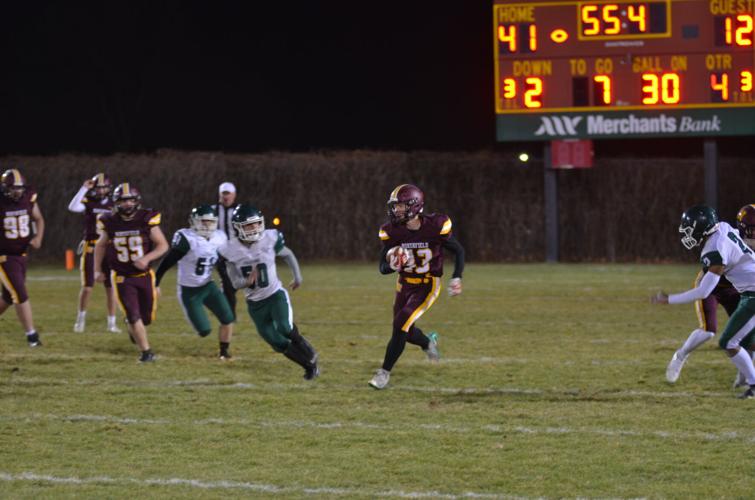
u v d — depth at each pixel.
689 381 18.78
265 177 52.38
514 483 12.72
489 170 51.41
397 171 51.84
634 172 50.19
